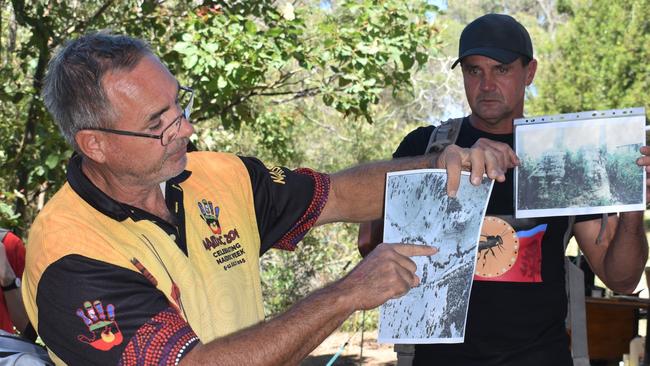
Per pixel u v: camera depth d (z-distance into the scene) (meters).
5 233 3.50
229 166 2.30
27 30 8.05
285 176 2.37
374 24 6.44
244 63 5.97
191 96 2.16
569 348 2.90
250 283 2.18
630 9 20.81
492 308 2.82
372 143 11.91
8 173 6.12
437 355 2.87
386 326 2.18
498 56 2.92
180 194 2.13
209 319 2.04
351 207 2.40
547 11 31.80
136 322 1.84
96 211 1.96
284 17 6.32
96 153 1.97
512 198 2.91
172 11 6.78
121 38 2.00
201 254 2.09
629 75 20.56
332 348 10.91
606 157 2.45
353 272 2.00
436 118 20.12
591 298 6.97
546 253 2.87
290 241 2.39
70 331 1.85
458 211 2.22
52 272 1.86
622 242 2.83
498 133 3.04
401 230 2.23
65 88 1.94
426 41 6.61
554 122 2.50
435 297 2.17
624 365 6.29
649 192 2.49
